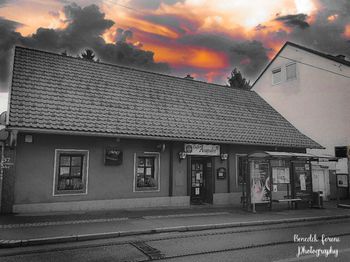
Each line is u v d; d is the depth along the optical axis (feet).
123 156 48.49
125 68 63.05
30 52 53.62
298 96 85.51
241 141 56.75
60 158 44.34
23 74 48.57
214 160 57.06
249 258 24.17
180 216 42.04
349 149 58.90
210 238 31.14
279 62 91.35
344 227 38.19
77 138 45.27
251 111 70.64
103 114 48.19
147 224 35.76
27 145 41.88
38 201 41.86
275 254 25.41
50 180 42.83
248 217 43.04
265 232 34.53
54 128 40.96
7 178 40.22
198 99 65.26
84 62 58.54
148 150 50.75
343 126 75.31
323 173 69.41
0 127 42.39
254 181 49.55
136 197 48.96
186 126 54.54
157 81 64.34
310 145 66.39
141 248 26.94
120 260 23.47
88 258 23.84
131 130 47.16
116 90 55.57
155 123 51.55
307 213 48.47
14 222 34.73
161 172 51.60
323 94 79.87
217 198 56.49
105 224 35.12
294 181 54.13
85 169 45.39
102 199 46.16
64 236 29.01
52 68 53.06
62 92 48.85
